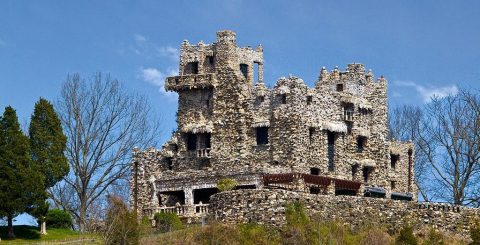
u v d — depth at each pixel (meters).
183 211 148.25
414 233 133.00
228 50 158.88
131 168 162.88
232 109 157.12
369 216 135.00
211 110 158.88
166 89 160.38
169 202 155.88
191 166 158.38
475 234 126.69
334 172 154.88
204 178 152.50
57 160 158.25
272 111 154.25
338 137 156.00
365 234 131.00
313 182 147.38
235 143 156.00
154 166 159.75
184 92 160.75
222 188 146.38
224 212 135.25
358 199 135.38
